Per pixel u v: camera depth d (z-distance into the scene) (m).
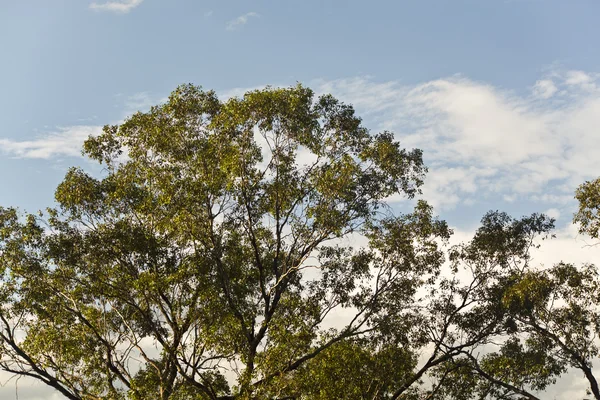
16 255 25.39
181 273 24.42
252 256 27.89
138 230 25.50
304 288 28.20
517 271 31.64
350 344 28.44
